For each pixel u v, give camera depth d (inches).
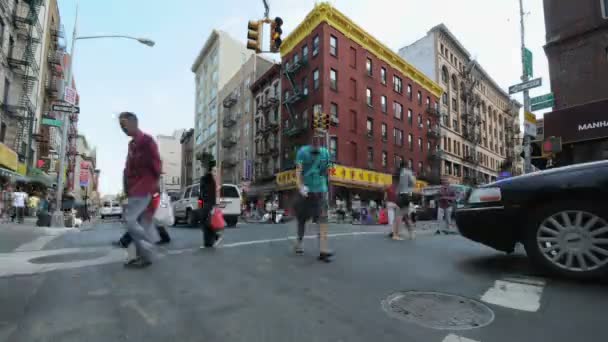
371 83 1363.2
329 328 93.6
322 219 184.2
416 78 1616.6
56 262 177.8
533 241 142.3
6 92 879.7
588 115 469.1
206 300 116.0
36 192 1048.2
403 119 1513.3
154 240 173.9
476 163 1989.4
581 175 132.2
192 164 2664.9
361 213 800.9
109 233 367.2
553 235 138.4
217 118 2080.5
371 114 1343.5
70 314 102.9
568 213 134.8
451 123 1847.9
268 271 155.7
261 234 318.3
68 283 136.2
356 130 1269.7
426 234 341.7
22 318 99.3
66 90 521.3
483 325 95.2
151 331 91.4
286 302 114.0
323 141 655.1
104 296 120.0
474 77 2108.8
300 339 86.9
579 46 523.2
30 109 984.3
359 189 1258.0
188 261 178.7
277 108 1445.6
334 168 1120.2
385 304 112.1
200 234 344.5
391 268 161.0
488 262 173.0
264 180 1476.4
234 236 299.4
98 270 158.7
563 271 133.3
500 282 135.0
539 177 143.9
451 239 273.9
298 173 190.7
